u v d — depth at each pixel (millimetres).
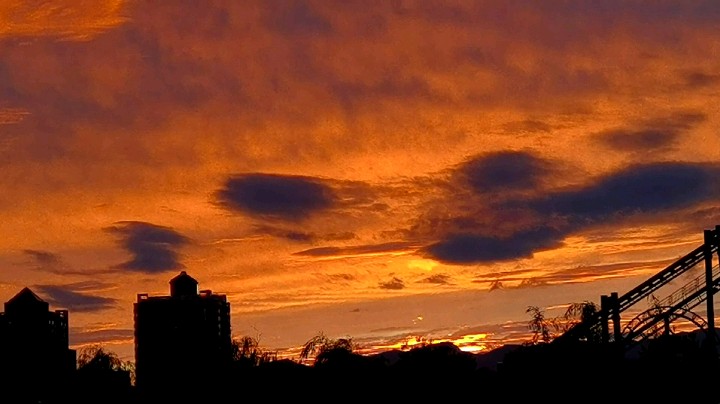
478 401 147375
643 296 145875
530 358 147500
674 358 146750
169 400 159250
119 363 178000
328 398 148125
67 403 172500
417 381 148625
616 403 145000
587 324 147250
